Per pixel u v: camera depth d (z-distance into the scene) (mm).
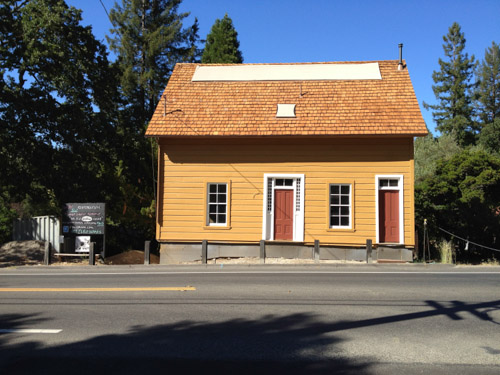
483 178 19266
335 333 6363
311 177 16844
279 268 13680
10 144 21734
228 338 6137
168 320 7082
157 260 19500
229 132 16734
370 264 14234
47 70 22141
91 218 16078
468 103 51719
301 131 16406
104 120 24734
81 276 12234
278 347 5754
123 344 5906
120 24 32906
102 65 24984
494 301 8383
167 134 16906
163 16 33281
